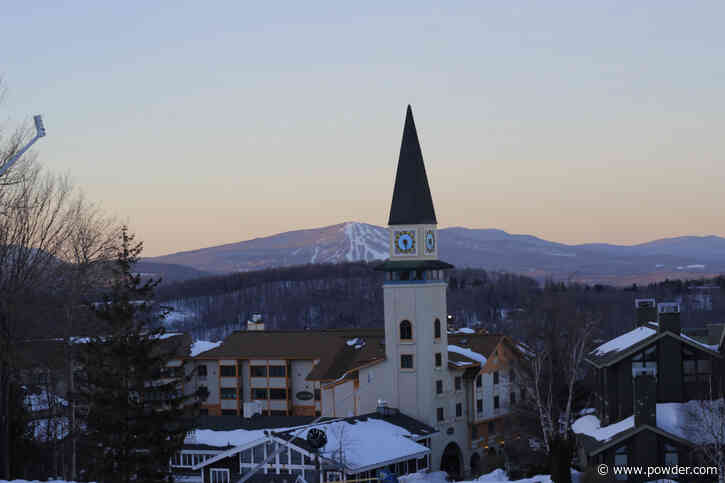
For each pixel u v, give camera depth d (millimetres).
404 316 80438
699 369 56281
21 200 58656
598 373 64312
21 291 57000
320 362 93812
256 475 60469
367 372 82375
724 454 48438
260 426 71625
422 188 82312
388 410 76500
